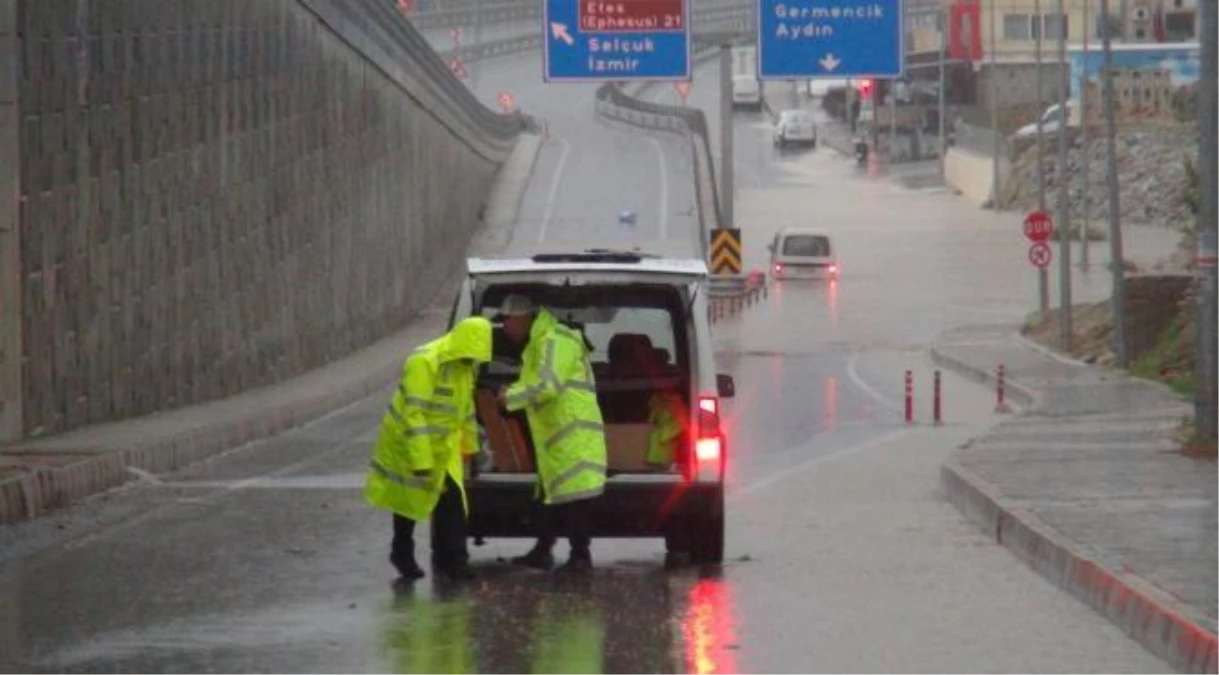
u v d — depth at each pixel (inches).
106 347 3029.0
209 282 3668.8
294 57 4426.7
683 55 5305.1
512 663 1226.0
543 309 1576.0
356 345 5191.9
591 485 1551.4
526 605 1448.1
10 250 2605.8
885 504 2199.8
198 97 3597.4
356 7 5162.4
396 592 1512.1
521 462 1608.0
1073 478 2124.8
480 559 1711.4
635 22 5290.4
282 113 4306.1
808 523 2005.4
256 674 1194.0
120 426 2906.0
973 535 1883.6
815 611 1422.2
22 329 2657.5
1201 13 2305.6
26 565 1675.7
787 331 5944.9
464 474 1587.1
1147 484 2047.2
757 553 1752.0
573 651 1266.0
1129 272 5201.8
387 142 5738.2
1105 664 1232.2
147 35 3257.9
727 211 5954.7
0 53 2583.7
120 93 3110.2
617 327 1904.5
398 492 1547.7
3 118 2596.0
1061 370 4426.7
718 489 1604.3
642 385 1615.4
